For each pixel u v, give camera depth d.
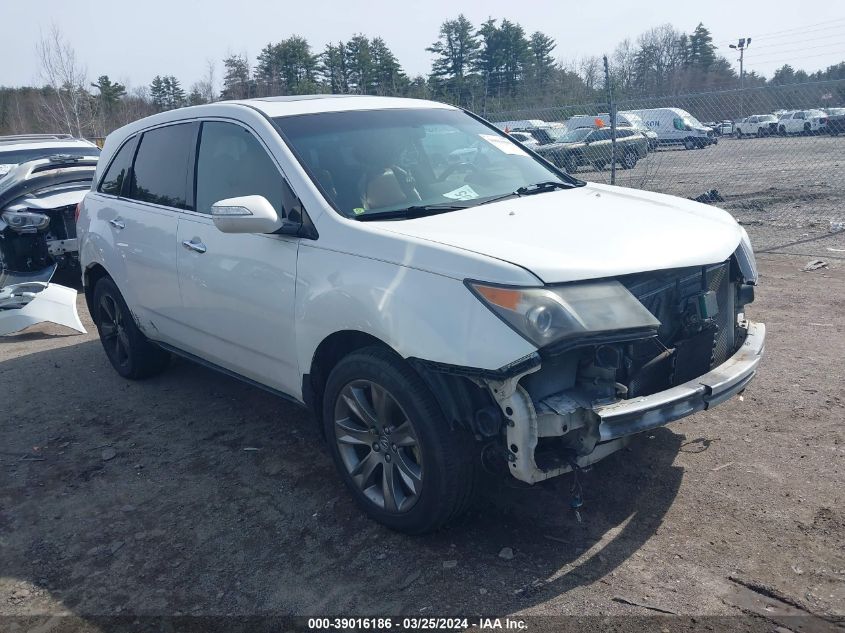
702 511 3.36
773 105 13.62
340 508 3.63
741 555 3.04
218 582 3.14
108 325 5.65
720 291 3.54
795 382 4.70
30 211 8.36
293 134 3.89
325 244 3.41
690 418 4.31
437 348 2.87
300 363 3.62
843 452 3.79
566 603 2.83
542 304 2.72
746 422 4.20
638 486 3.61
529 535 3.28
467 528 3.36
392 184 3.74
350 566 3.17
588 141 16.12
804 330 5.72
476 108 21.53
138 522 3.65
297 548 3.34
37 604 3.08
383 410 3.23
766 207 12.34
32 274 8.51
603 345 2.83
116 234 5.04
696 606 2.76
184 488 3.96
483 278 2.84
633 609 2.77
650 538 3.19
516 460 2.81
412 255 3.06
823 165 17.84
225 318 4.06
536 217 3.44
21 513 3.82
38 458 4.44
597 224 3.38
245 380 4.25
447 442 3.01
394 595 2.96
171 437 4.60
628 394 3.01
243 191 3.98
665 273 3.13
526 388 2.84
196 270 4.20
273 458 4.22
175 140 4.64
